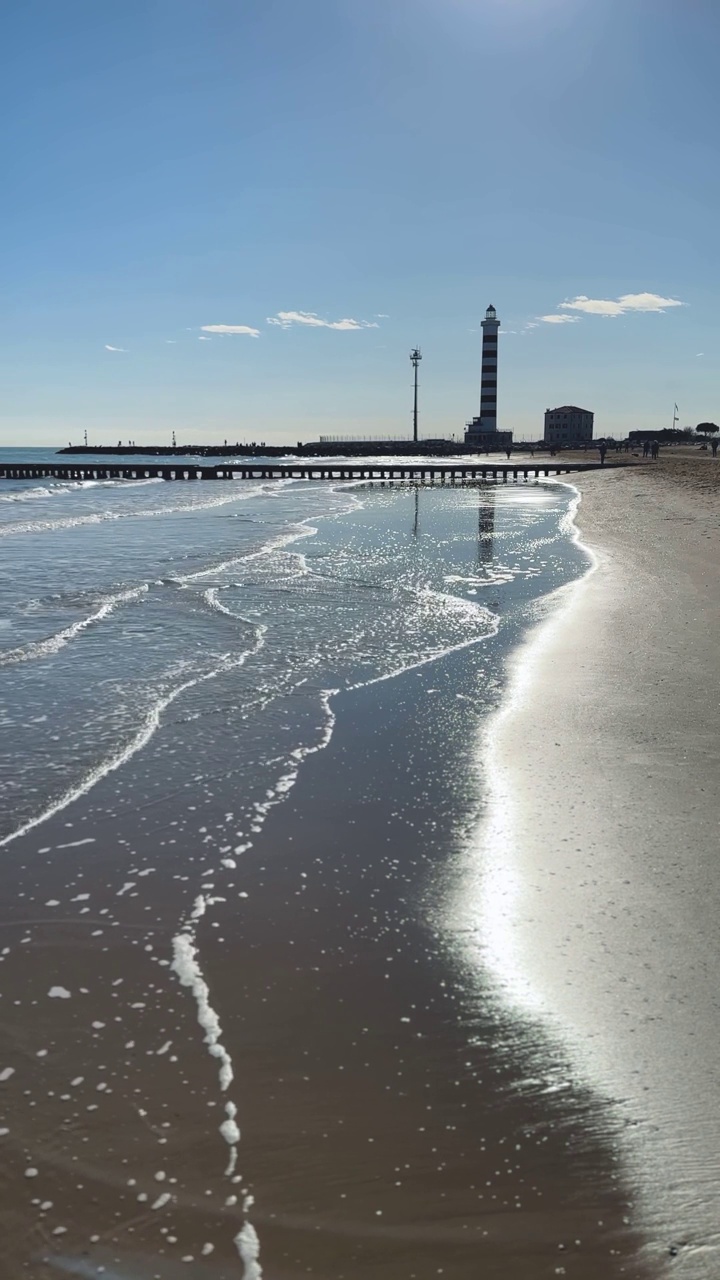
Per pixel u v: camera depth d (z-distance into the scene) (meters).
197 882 4.98
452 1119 3.04
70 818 5.87
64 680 9.30
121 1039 3.55
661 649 10.36
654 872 4.91
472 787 6.34
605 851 5.20
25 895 4.82
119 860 5.26
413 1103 3.13
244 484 68.19
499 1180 2.77
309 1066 3.36
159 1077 3.31
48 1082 3.28
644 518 28.41
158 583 15.92
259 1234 2.59
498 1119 3.04
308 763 6.89
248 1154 2.90
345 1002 3.80
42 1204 2.71
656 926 4.34
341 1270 2.46
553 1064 3.33
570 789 6.20
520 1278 2.42
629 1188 2.73
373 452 160.88
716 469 52.75
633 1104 3.10
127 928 4.48
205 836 5.60
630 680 9.05
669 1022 3.56
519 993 3.82
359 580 16.64
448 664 10.05
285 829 5.69
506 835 5.50
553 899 4.65
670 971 3.94
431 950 4.21
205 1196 2.73
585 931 4.31
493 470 74.81
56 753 7.11
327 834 5.60
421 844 5.41
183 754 7.11
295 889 4.87
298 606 13.87
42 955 4.22
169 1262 2.50
